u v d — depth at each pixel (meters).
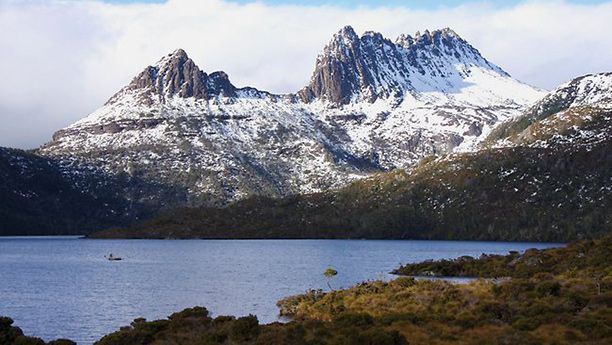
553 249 139.50
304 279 161.62
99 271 197.75
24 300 127.50
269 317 96.69
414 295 92.19
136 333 71.56
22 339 69.81
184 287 147.25
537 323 68.44
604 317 68.62
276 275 174.62
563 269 116.50
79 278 175.12
